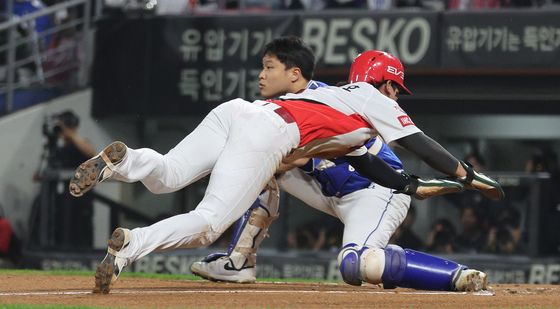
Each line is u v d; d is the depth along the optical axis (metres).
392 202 18.59
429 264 17.28
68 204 40.62
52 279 20.73
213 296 16.14
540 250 36.66
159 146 45.06
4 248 41.56
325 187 18.84
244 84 40.88
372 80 18.20
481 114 42.31
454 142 44.78
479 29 38.84
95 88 42.94
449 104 42.41
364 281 17.36
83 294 16.27
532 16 38.59
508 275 36.53
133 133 44.75
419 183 16.89
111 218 41.09
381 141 18.80
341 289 18.97
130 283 19.92
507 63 38.72
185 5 43.16
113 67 42.56
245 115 16.05
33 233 41.00
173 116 41.75
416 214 37.84
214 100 41.22
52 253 40.50
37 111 43.09
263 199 19.78
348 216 18.64
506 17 38.69
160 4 43.16
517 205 36.91
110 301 14.95
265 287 19.11
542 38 38.50
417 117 44.75
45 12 42.41
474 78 40.81
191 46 41.47
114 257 15.20
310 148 16.47
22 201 42.69
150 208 41.53
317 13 40.03
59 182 40.72
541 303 15.59
